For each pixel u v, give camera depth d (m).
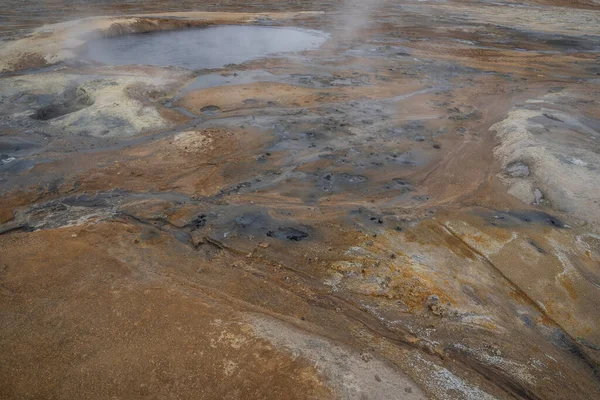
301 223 7.05
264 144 9.66
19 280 5.51
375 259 6.27
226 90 12.67
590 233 6.82
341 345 4.83
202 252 6.36
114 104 11.17
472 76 14.77
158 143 9.60
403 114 11.46
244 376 4.29
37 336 4.70
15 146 9.31
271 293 5.61
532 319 5.40
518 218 7.23
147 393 4.12
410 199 7.82
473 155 9.35
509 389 4.54
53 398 4.07
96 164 8.73
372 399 4.17
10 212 7.19
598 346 5.09
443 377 4.59
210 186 8.09
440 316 5.37
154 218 7.10
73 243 6.33
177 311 5.08
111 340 4.65
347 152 9.38
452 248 6.54
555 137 9.46
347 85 13.45
